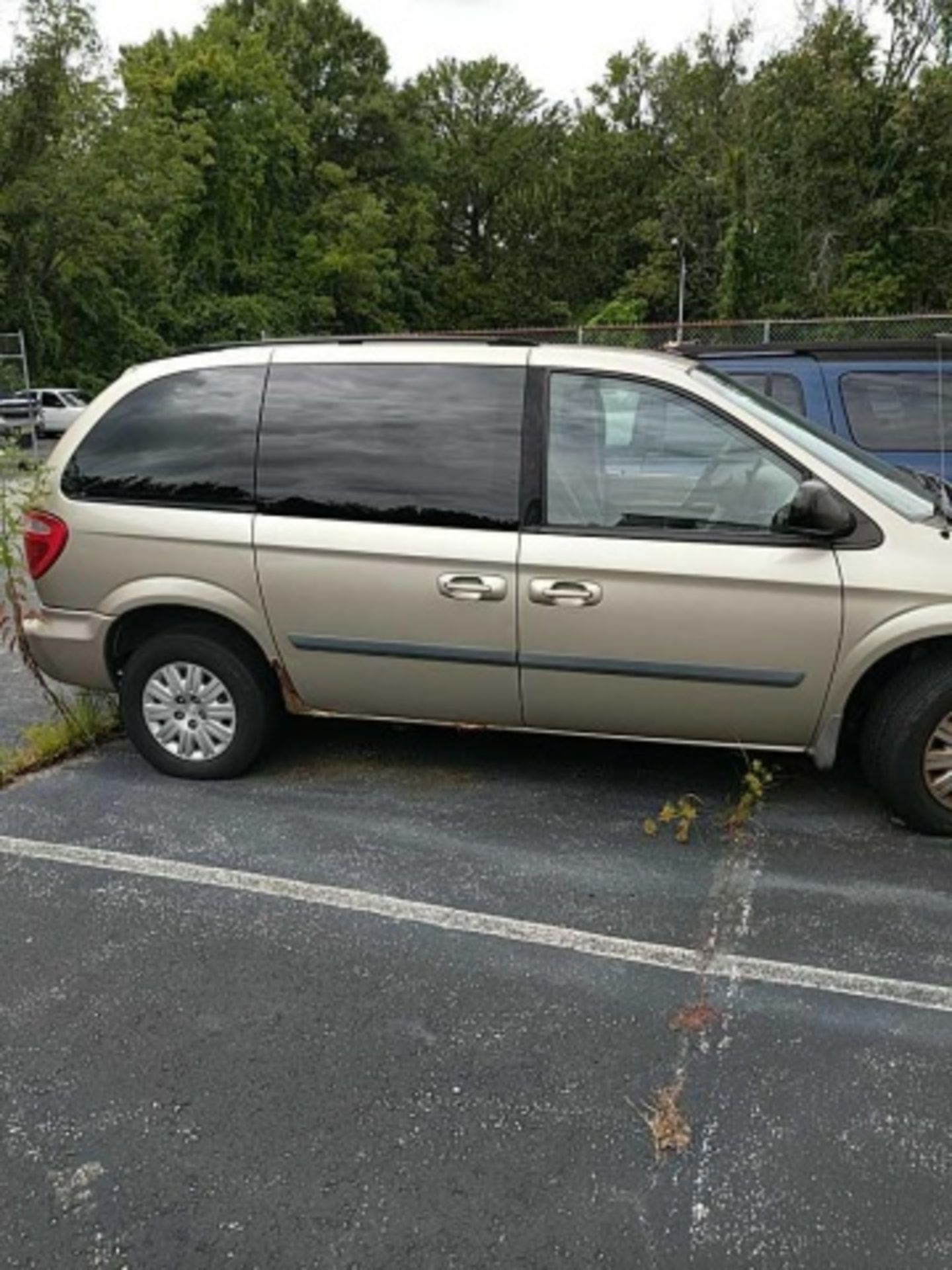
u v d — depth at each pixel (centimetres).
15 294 3222
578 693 394
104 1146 240
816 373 658
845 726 405
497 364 400
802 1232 213
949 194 2714
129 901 346
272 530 411
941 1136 239
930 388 646
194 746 445
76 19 3219
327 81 5428
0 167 3200
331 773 453
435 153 5888
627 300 4872
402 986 298
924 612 358
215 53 4322
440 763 461
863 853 374
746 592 368
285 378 420
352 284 4941
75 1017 286
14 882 360
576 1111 248
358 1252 211
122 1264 209
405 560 397
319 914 337
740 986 296
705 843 383
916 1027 278
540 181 5856
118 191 3447
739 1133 240
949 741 375
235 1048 272
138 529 427
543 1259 208
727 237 3256
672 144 5359
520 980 300
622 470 386
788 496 373
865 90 2722
